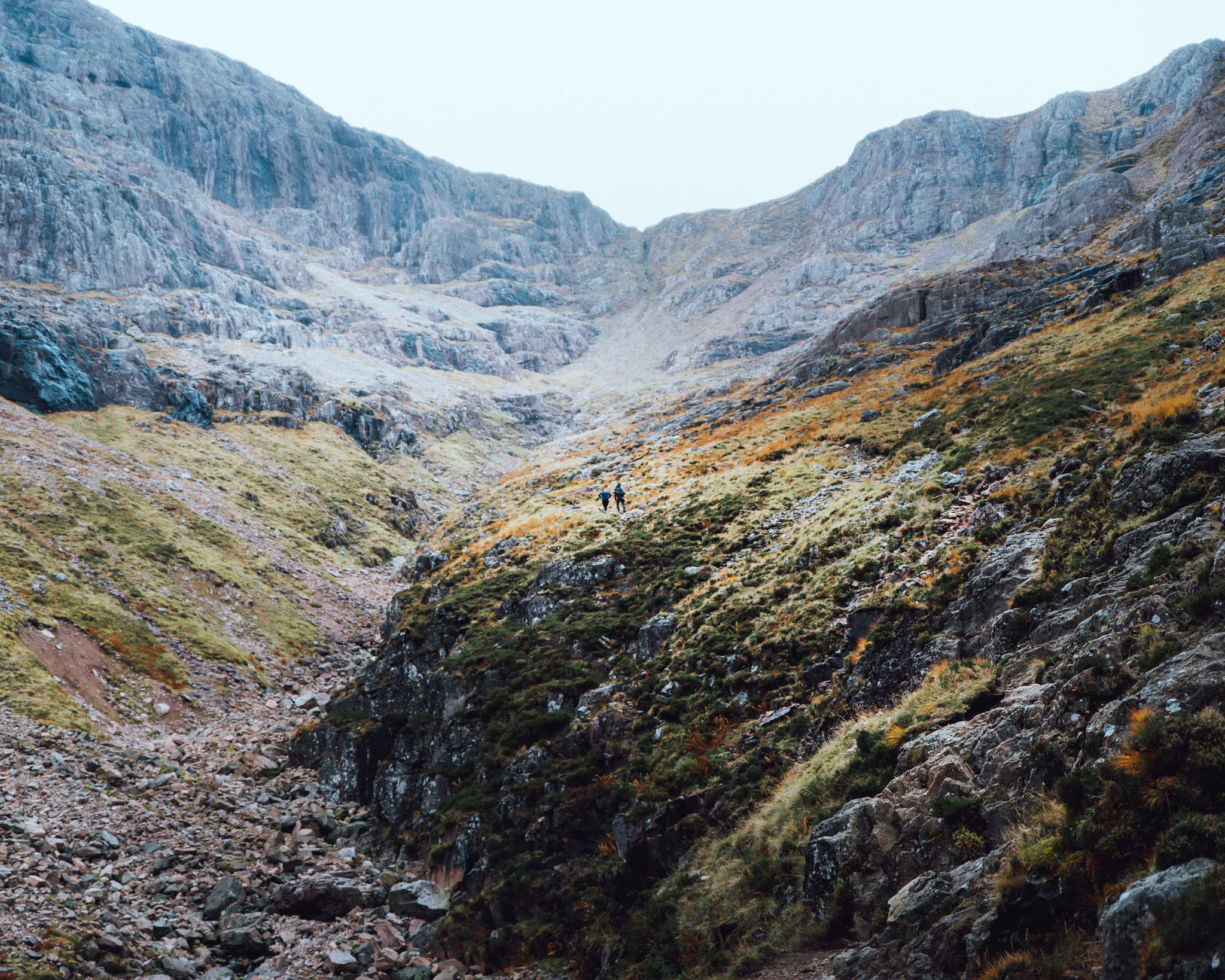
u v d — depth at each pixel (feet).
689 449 295.07
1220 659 39.70
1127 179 480.64
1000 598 73.15
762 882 63.26
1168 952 28.71
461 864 104.01
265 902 105.09
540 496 321.32
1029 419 137.90
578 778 98.43
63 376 399.44
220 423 496.64
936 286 379.35
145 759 151.53
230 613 254.27
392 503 489.26
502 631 149.69
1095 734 42.50
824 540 120.67
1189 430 75.56
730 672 100.99
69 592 212.23
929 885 45.52
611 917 79.10
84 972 81.41
